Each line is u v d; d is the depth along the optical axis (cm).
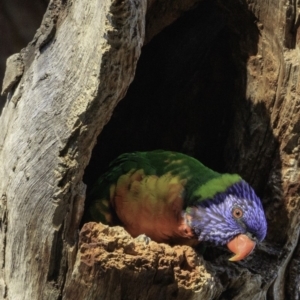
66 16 403
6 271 407
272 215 505
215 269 456
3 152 420
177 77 615
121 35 349
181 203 486
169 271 373
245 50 519
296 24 476
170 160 518
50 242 373
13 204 393
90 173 621
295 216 497
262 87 511
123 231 376
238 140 537
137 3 352
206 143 602
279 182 500
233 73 571
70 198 372
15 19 759
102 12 359
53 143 378
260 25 498
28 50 435
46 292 380
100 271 356
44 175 377
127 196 485
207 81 596
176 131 624
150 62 611
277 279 502
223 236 484
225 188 491
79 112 368
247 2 489
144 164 505
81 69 377
